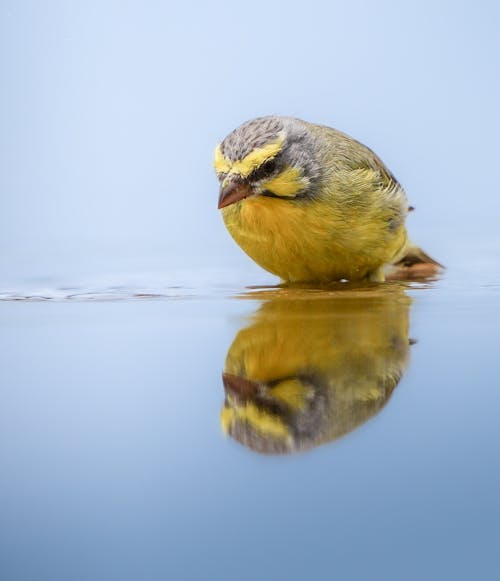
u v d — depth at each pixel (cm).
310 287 1245
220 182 1142
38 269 1540
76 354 814
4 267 1568
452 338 830
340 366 733
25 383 720
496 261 1540
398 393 657
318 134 1214
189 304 1092
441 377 696
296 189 1144
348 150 1225
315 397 648
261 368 734
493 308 1004
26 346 850
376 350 786
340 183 1180
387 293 1152
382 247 1244
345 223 1189
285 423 599
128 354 804
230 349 805
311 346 801
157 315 1007
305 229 1177
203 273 1470
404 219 1279
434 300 1077
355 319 938
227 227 1220
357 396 657
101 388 704
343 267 1247
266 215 1162
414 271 1414
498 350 779
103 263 1623
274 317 965
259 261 1244
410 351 782
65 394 689
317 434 578
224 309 1038
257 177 1124
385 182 1259
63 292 1241
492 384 677
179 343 840
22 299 1173
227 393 669
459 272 1398
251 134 1135
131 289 1267
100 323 963
